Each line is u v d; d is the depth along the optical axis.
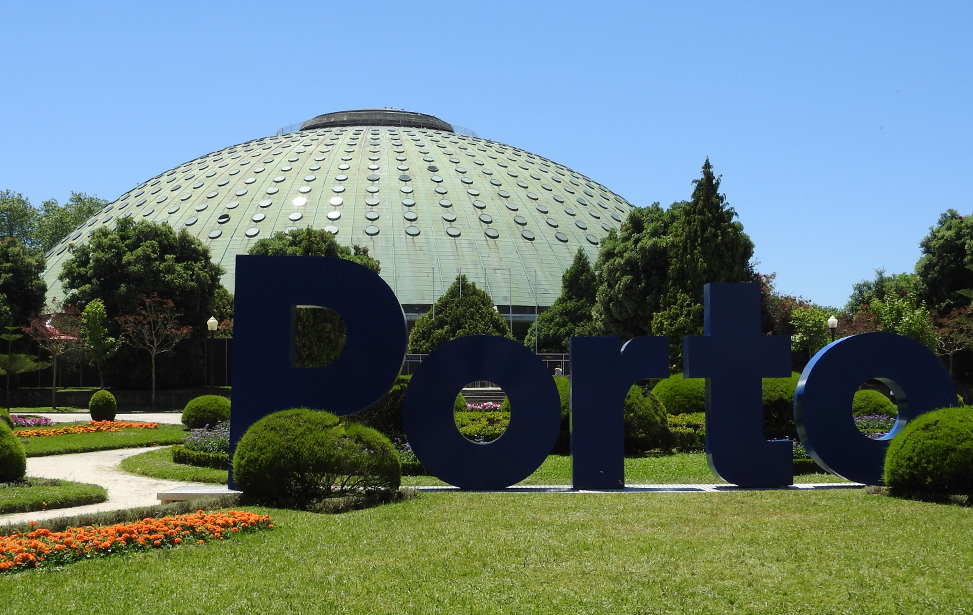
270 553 8.57
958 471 11.16
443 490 13.05
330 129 78.06
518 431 13.14
